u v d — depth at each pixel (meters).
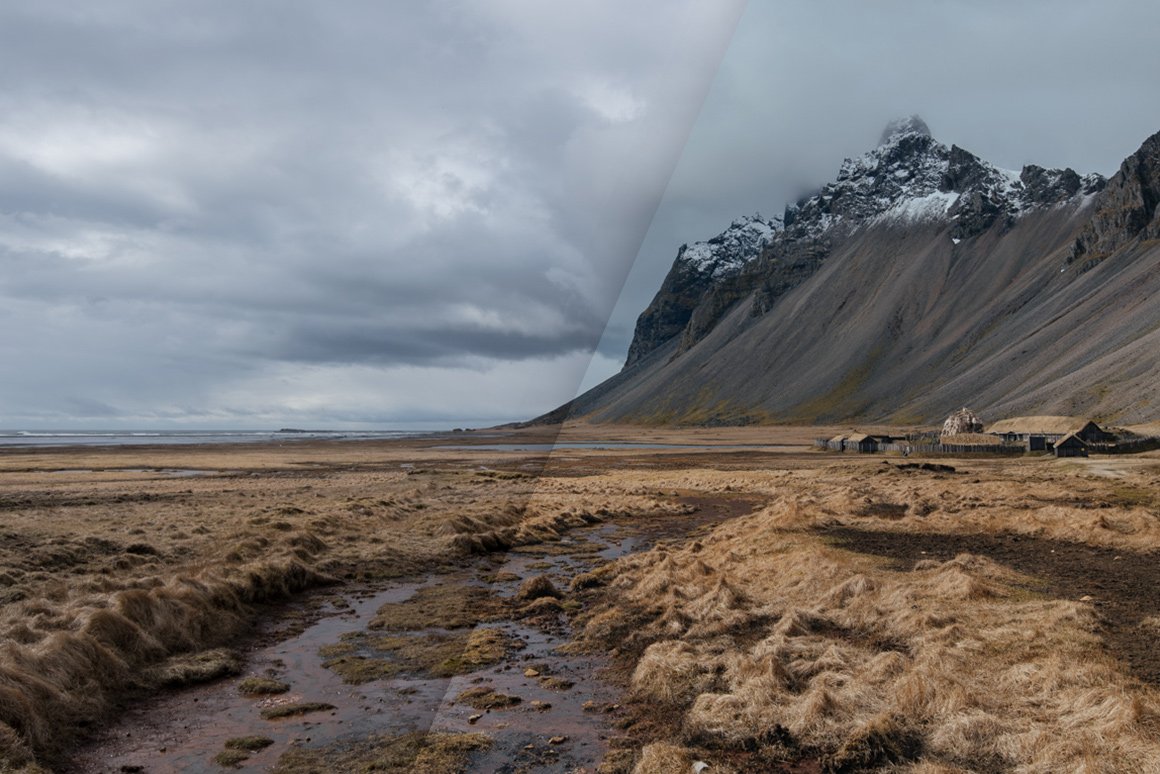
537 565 21.25
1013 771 8.35
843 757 8.86
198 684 10.81
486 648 12.91
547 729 9.44
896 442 119.75
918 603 14.66
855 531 24.95
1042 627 12.80
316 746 7.54
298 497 39.88
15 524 26.38
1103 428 103.25
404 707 8.20
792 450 127.44
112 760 7.95
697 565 19.06
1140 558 19.86
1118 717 8.92
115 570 18.66
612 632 14.15
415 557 20.05
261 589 16.53
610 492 48.44
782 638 12.89
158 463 83.12
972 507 32.53
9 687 8.64
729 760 8.95
